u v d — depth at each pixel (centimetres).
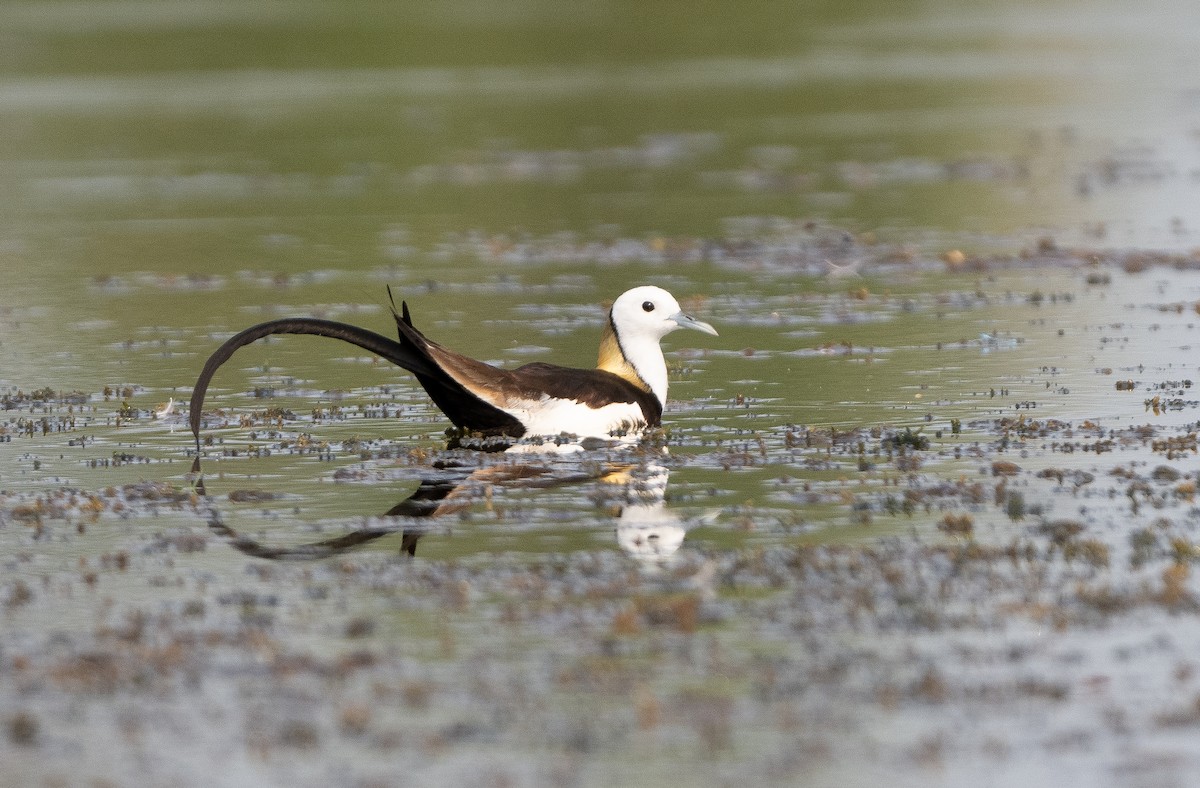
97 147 3953
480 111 4366
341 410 1677
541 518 1261
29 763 866
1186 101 4359
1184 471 1340
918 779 833
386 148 3884
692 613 1024
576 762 855
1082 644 986
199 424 1493
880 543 1169
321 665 973
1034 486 1312
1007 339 1952
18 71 5084
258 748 877
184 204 3256
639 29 5850
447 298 2322
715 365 1870
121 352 2005
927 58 5181
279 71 5069
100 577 1139
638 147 3869
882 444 1472
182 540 1207
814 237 2777
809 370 1827
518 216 3077
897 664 963
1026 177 3378
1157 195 3111
